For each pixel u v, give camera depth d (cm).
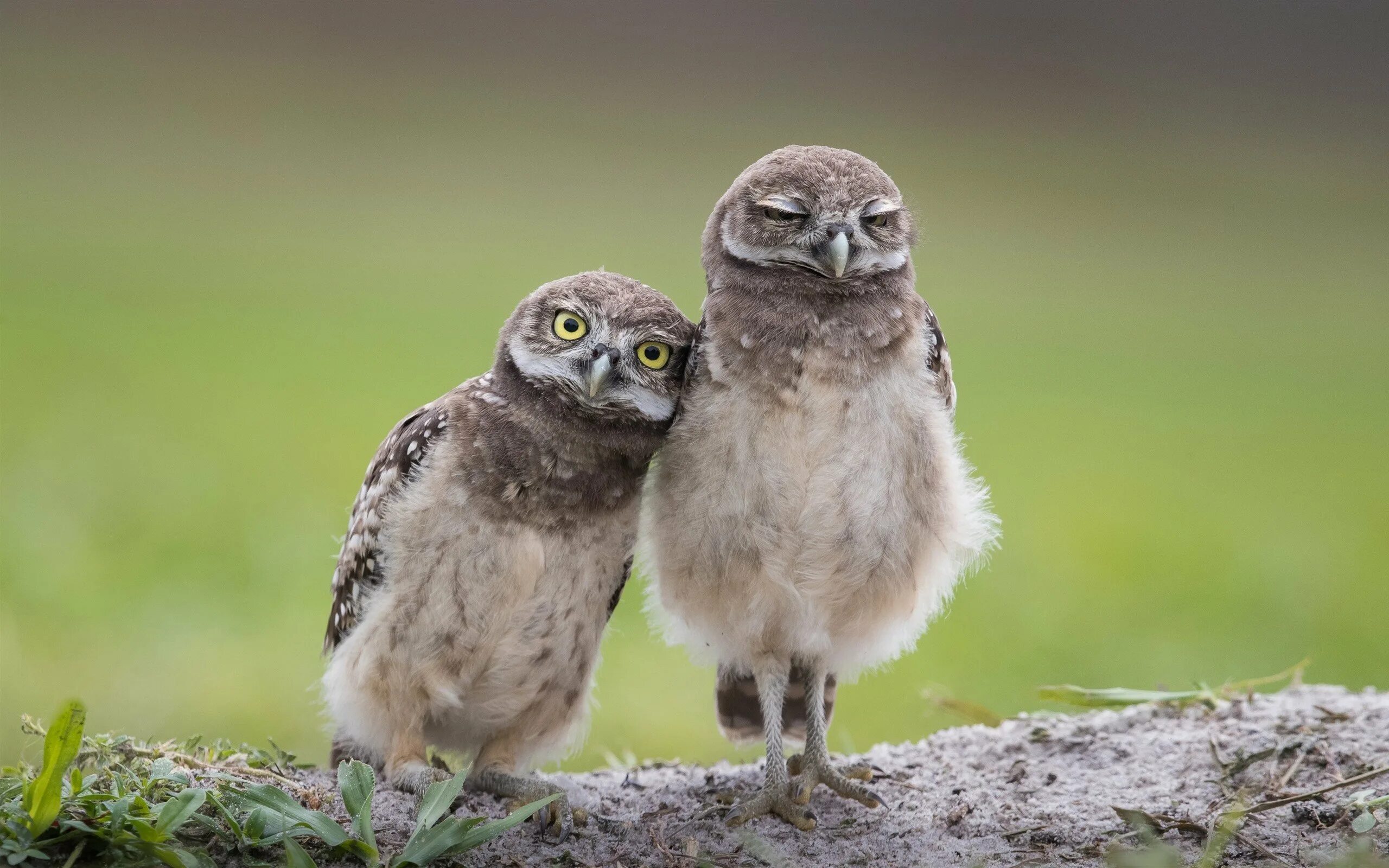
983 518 686
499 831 543
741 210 664
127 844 514
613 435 652
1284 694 786
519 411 650
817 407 621
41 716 1008
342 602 691
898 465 630
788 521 622
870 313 639
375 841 560
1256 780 656
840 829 621
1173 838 592
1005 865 573
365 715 659
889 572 640
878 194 661
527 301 677
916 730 1087
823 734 664
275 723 1036
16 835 504
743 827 622
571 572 651
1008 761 716
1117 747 714
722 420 625
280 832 535
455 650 643
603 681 1195
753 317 636
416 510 643
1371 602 1405
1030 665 1209
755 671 664
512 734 679
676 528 640
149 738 630
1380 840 570
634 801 660
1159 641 1283
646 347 657
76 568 1310
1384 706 731
